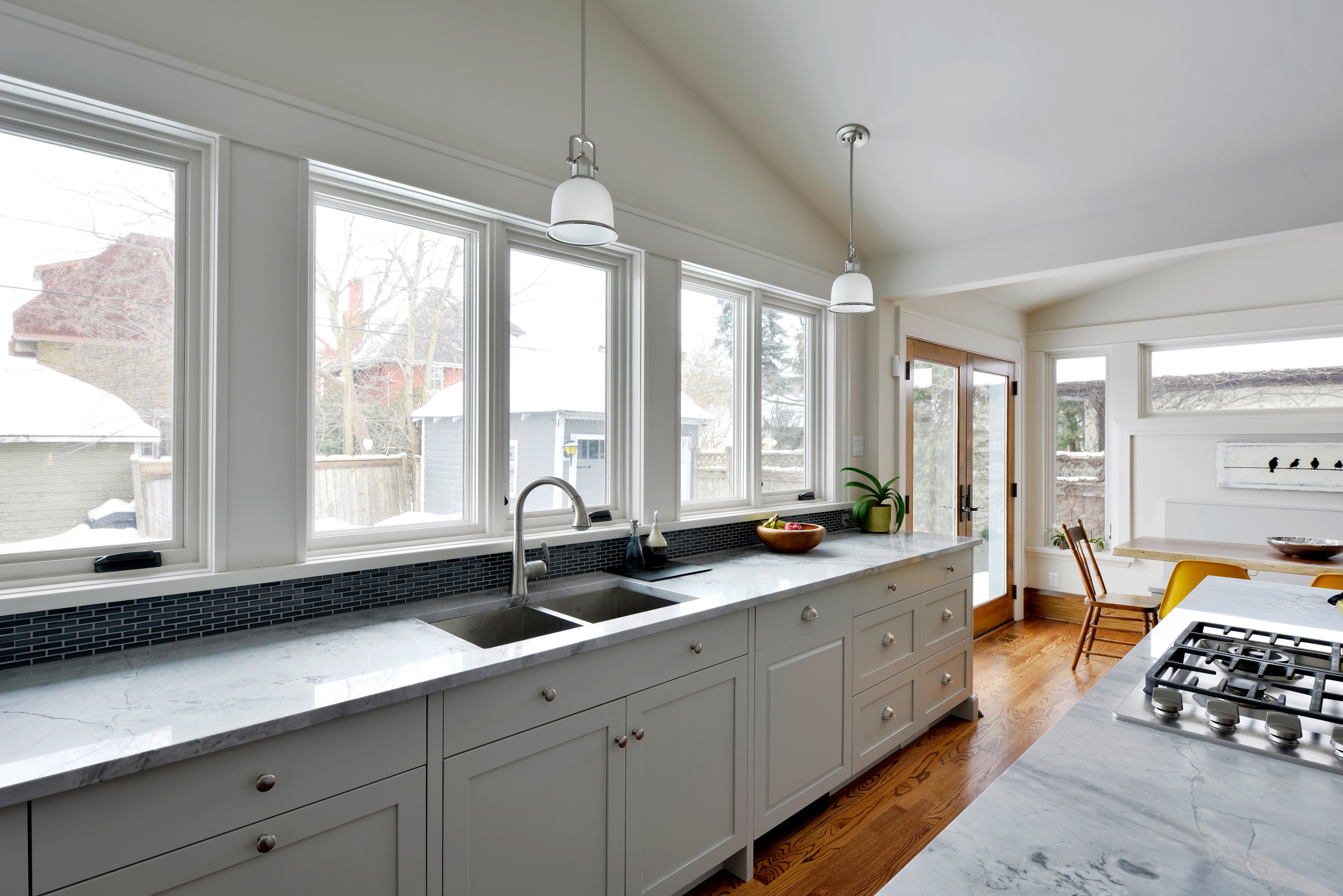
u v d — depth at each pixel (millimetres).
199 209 1578
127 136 1483
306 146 1677
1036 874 611
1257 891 586
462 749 1319
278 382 1646
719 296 3033
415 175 1872
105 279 1483
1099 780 800
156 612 1465
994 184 2939
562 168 2266
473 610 1853
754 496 3113
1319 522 3932
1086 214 3037
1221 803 742
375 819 1211
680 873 1777
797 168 3098
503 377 2145
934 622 2898
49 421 1421
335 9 1751
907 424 3881
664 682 1718
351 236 1878
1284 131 2389
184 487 1580
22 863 892
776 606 2080
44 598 1334
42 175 1412
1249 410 4250
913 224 3352
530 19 2191
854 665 2412
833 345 3535
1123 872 615
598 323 2490
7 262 1376
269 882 1092
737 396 3123
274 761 1091
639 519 2523
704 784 1845
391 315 1953
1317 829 688
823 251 3465
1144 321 4551
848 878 1993
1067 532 3867
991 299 4645
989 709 3264
